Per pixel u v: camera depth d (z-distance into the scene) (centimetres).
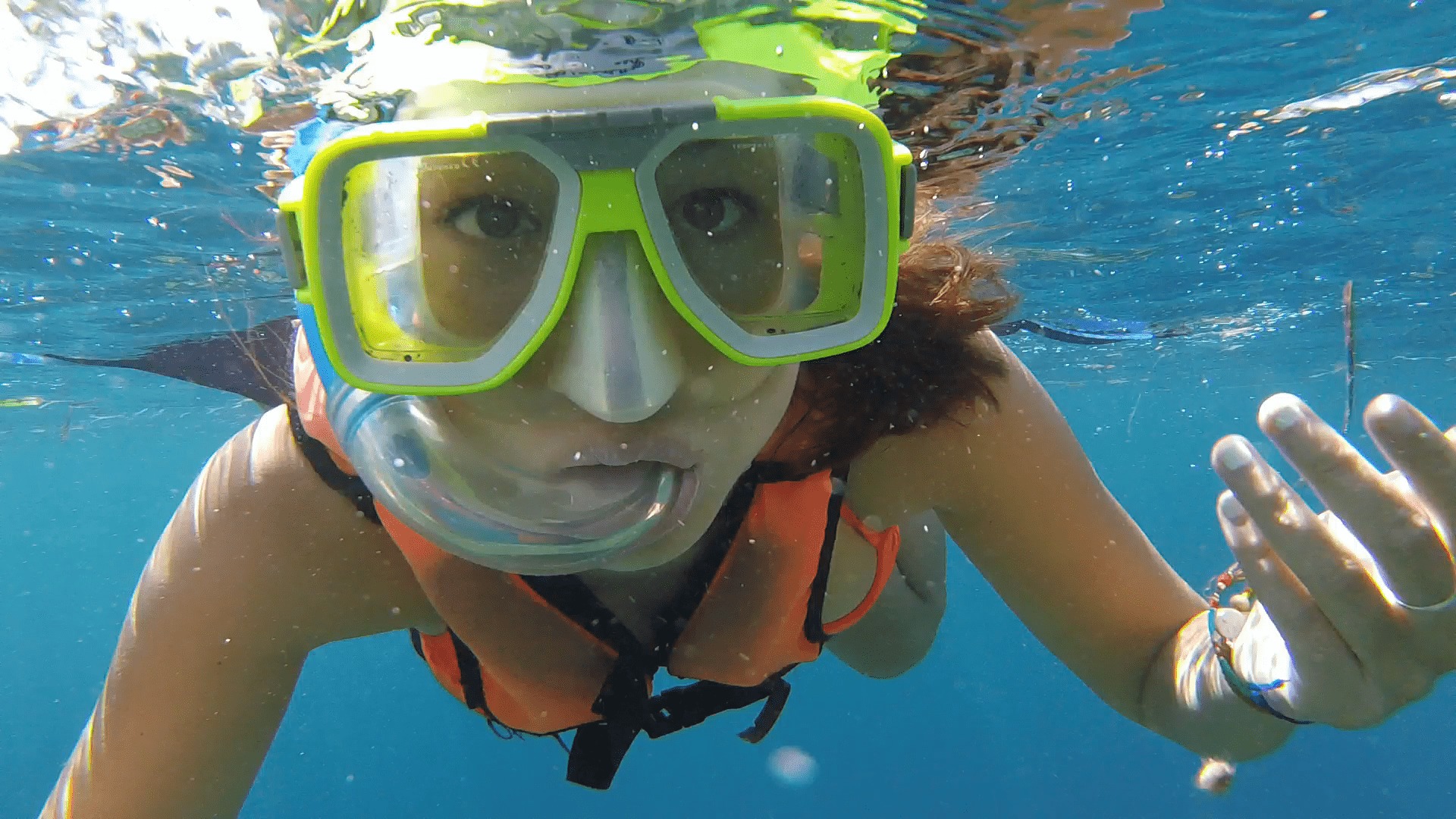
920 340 42
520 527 32
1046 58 77
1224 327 258
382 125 29
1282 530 30
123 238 118
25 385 251
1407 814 745
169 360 201
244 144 84
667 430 32
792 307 34
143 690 45
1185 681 46
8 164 92
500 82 36
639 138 30
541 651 45
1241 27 80
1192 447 777
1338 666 32
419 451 32
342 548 46
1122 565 49
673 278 29
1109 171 119
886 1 56
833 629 51
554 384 31
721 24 48
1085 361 321
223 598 45
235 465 46
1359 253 179
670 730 48
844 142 33
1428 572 28
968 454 48
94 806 44
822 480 45
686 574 46
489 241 32
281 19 54
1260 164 123
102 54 66
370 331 31
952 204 119
